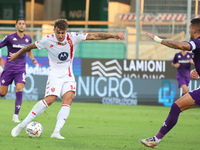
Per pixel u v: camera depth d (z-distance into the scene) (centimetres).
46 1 8312
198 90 1895
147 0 6038
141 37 6225
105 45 5778
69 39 2125
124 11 7431
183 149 2067
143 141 1944
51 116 3506
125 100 5294
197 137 2581
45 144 2005
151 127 3070
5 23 8512
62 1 8312
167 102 5278
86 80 5341
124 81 5309
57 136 2216
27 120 2178
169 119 1912
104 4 8006
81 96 5353
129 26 7131
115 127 2967
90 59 5328
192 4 5619
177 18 6050
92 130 2720
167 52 6084
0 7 8488
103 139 2306
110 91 5312
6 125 2733
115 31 6172
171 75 5294
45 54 5641
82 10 8231
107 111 4300
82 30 5906
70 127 2841
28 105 4531
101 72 5319
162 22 6138
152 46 6162
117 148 2002
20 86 3034
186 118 3969
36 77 5369
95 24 7962
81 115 3775
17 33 3103
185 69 4612
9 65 3075
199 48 1855
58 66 2177
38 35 5916
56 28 2066
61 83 2172
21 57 3092
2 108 4112
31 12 8250
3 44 3083
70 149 1900
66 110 2202
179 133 2766
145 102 5297
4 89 3138
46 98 2164
